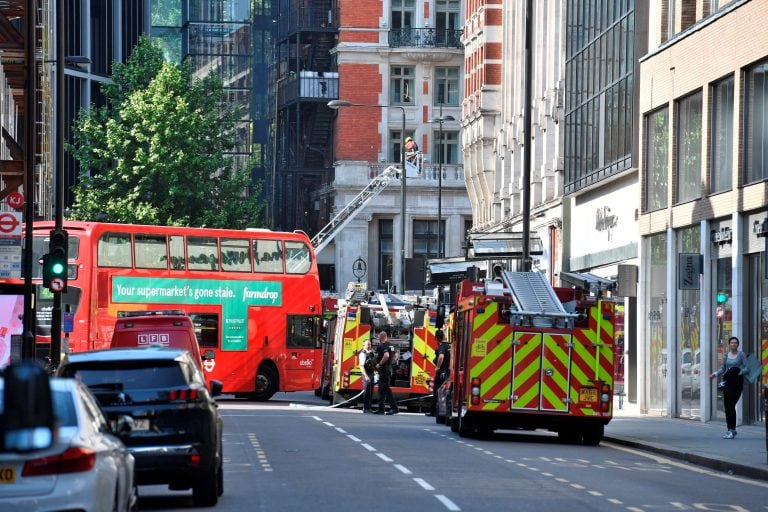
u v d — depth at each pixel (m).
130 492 20.08
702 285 55.50
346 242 136.88
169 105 106.56
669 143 59.88
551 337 42.91
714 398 55.16
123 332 46.91
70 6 126.81
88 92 128.62
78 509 16.53
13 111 80.56
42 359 61.56
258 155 160.62
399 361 68.12
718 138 54.91
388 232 138.25
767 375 45.72
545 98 88.19
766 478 32.94
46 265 48.97
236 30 167.50
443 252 138.00
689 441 43.59
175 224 105.25
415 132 138.50
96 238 65.75
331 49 139.75
